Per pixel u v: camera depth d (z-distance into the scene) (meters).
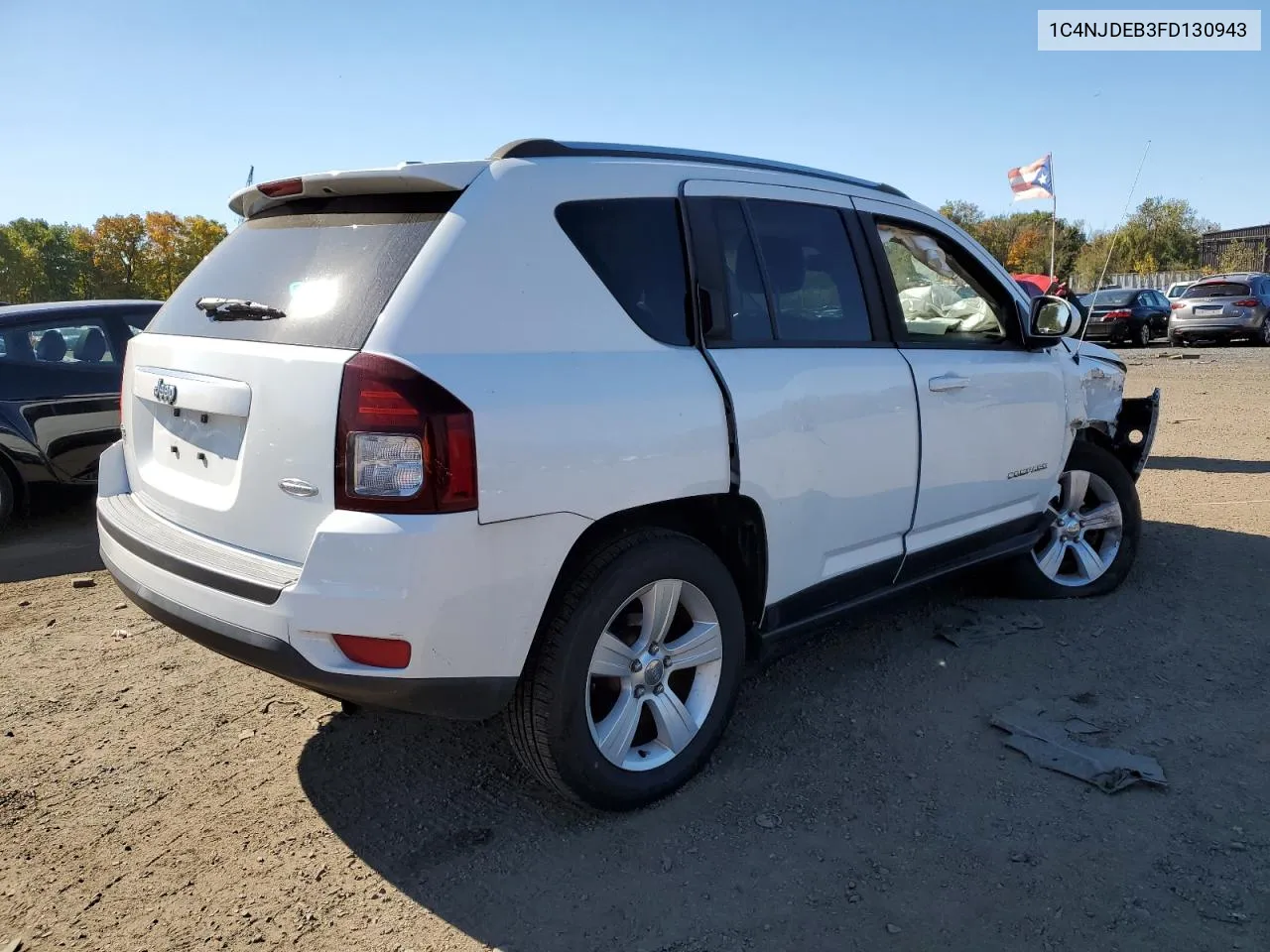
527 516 2.56
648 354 2.93
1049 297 4.27
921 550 3.88
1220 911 2.46
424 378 2.44
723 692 3.20
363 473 2.43
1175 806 2.95
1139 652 4.13
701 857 2.76
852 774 3.19
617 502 2.75
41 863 2.81
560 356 2.73
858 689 3.83
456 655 2.51
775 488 3.19
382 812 3.04
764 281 3.36
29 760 3.41
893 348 3.74
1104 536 4.94
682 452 2.89
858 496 3.53
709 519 3.18
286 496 2.58
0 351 6.46
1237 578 5.06
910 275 3.99
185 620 2.75
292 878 2.72
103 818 3.04
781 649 3.48
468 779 3.23
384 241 2.74
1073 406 4.58
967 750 3.34
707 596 3.09
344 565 2.43
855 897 2.56
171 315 3.25
